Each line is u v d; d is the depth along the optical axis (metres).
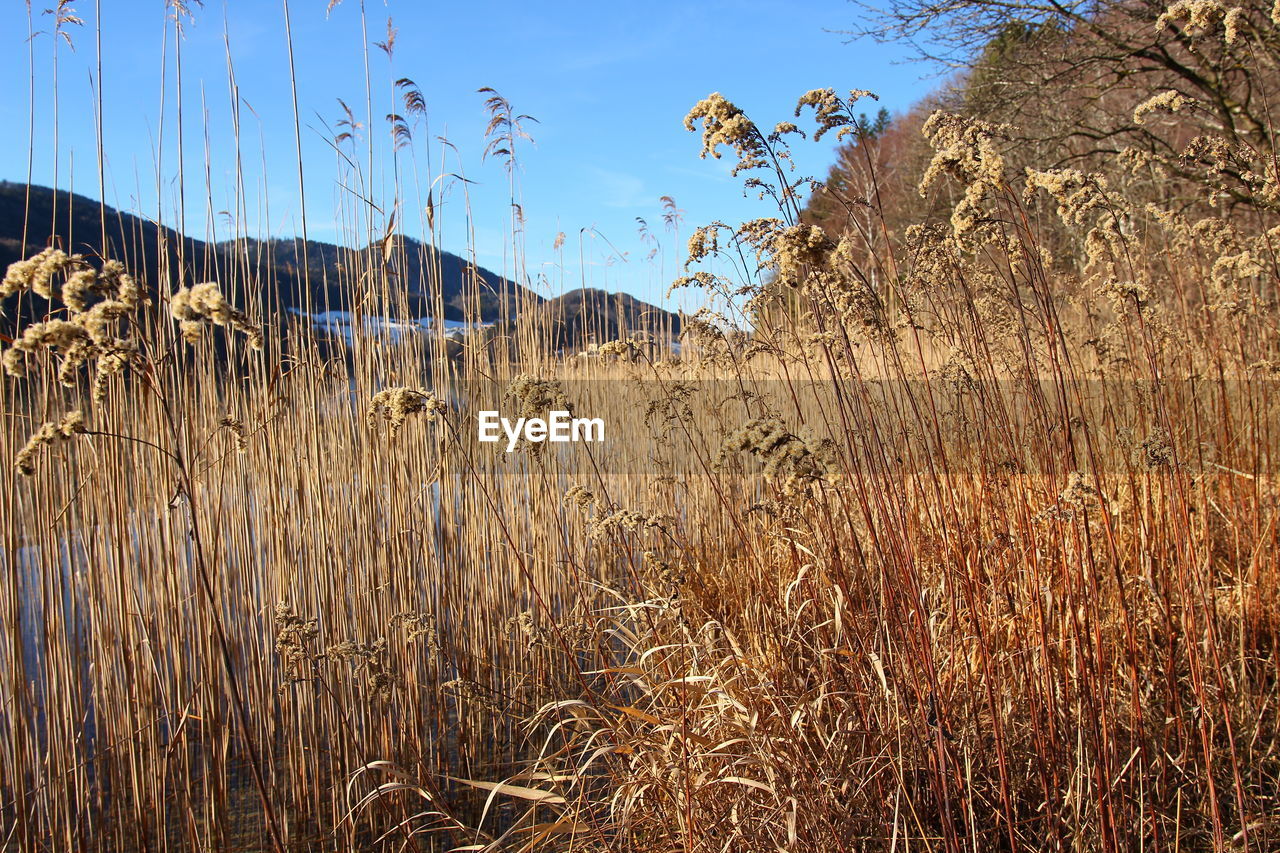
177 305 1.72
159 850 3.32
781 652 3.00
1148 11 7.73
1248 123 7.38
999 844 2.40
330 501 4.00
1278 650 3.05
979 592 2.62
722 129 2.03
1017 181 2.44
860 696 2.58
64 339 1.70
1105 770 2.27
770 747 2.51
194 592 3.18
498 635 4.64
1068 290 5.03
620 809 2.76
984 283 3.71
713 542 4.41
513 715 3.85
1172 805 2.51
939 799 2.16
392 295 4.47
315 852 3.39
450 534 4.40
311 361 4.00
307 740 3.87
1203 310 4.47
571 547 4.81
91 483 3.48
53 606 3.17
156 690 3.68
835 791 2.50
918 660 2.38
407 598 4.14
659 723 2.77
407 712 3.91
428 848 3.36
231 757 3.84
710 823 2.54
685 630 2.97
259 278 4.09
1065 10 8.17
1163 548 2.73
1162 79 8.76
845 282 2.17
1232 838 2.20
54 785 3.19
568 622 4.03
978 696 2.67
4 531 2.99
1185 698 2.85
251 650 3.72
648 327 6.90
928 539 3.06
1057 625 2.58
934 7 8.64
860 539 3.41
